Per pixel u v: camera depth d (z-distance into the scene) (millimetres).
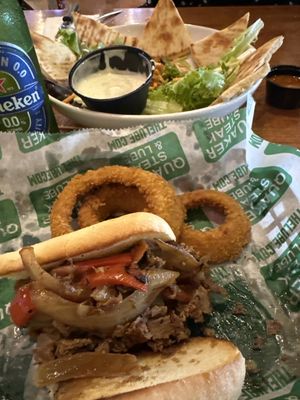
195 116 312
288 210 290
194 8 470
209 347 219
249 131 303
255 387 224
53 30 431
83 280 217
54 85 352
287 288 263
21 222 296
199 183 309
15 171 295
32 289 218
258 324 250
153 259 224
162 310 222
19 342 247
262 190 301
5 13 273
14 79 278
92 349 216
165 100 347
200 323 243
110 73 353
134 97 318
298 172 297
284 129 341
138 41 398
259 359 236
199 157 303
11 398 226
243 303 259
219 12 463
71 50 390
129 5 509
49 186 302
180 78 362
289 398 217
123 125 314
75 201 287
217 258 275
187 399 194
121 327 214
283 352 238
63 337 219
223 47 381
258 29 382
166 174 307
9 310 249
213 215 302
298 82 368
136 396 192
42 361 216
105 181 289
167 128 301
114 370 207
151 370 208
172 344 224
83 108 328
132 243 226
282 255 275
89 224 278
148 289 216
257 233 288
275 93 349
